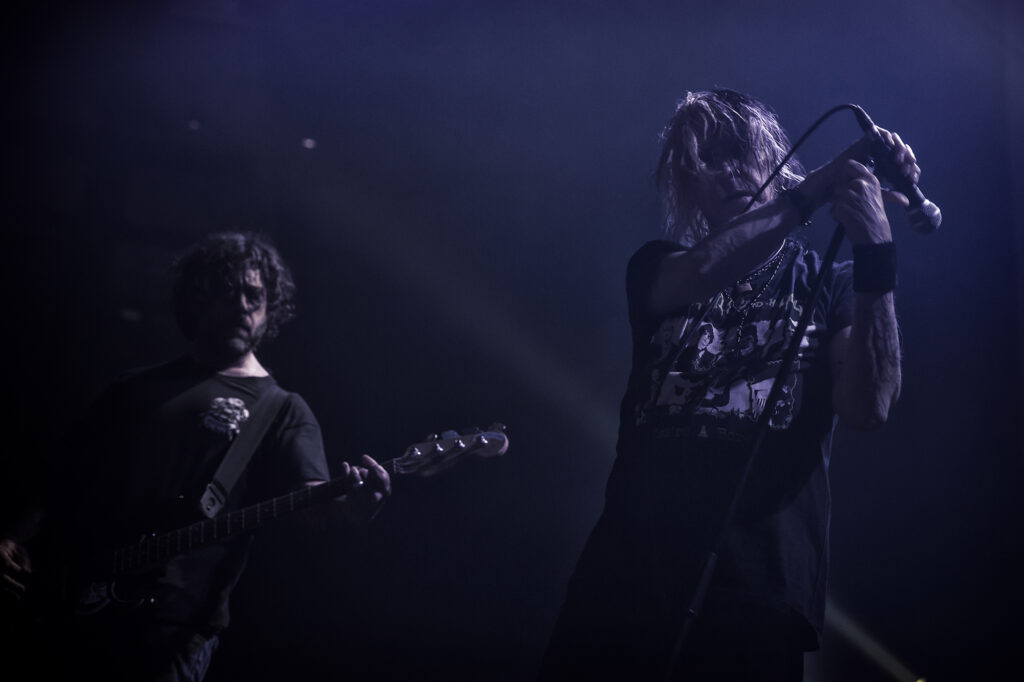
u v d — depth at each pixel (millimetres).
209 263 3199
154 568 2771
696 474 1871
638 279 2047
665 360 1990
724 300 2010
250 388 3064
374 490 2871
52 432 6812
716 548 1704
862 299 1831
